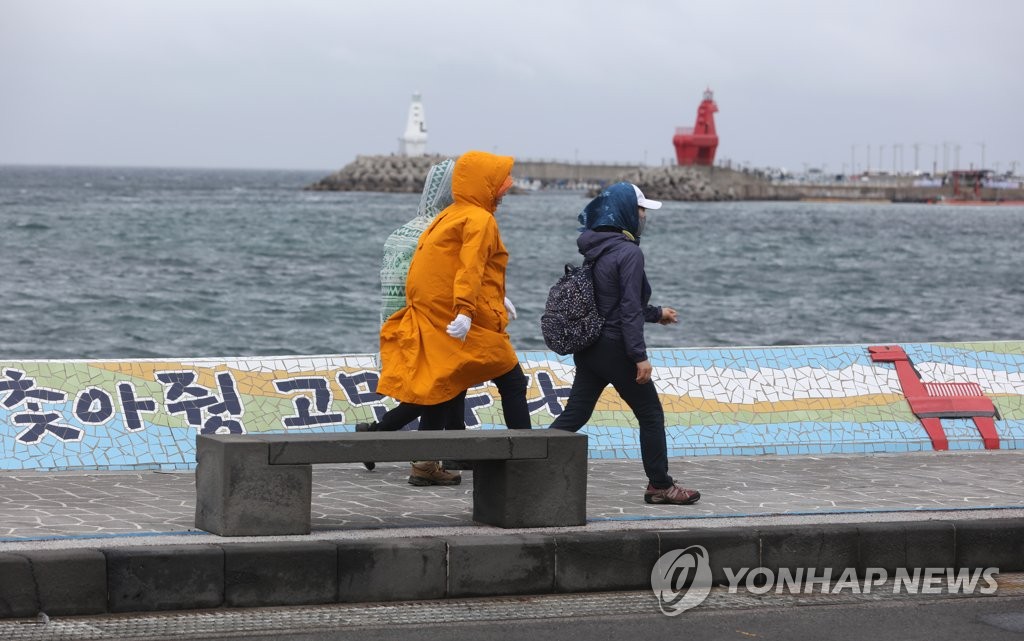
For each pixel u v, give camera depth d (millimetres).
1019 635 5445
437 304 7273
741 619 5648
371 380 9180
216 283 32250
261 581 5605
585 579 6082
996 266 47031
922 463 8828
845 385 9875
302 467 6055
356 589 5742
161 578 5469
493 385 9391
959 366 10156
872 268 44938
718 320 28062
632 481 8039
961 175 170375
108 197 103688
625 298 7051
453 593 5883
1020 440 9758
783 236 66438
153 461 8297
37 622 5230
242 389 8859
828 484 7945
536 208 107000
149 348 21609
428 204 7883
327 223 65812
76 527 6133
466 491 7613
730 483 7969
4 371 8445
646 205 7328
